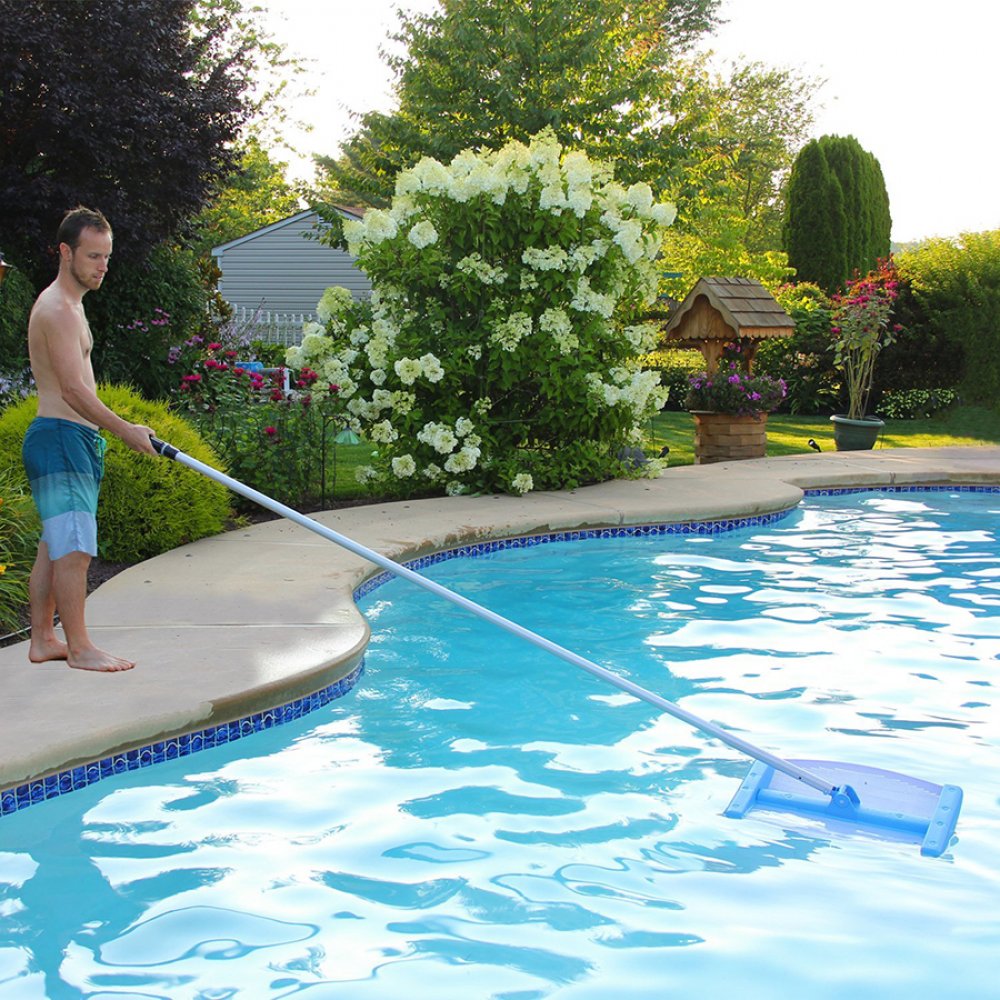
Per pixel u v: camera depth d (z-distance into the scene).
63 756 3.56
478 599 6.23
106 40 13.24
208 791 3.68
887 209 22.33
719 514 8.27
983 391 16.91
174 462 6.70
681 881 3.11
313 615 5.16
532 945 2.77
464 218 8.71
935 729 4.30
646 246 9.35
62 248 4.09
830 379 17.22
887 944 2.78
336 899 2.99
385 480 8.92
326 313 9.14
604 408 8.91
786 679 4.90
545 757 4.02
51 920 2.88
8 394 10.05
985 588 6.59
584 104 17.22
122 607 5.26
